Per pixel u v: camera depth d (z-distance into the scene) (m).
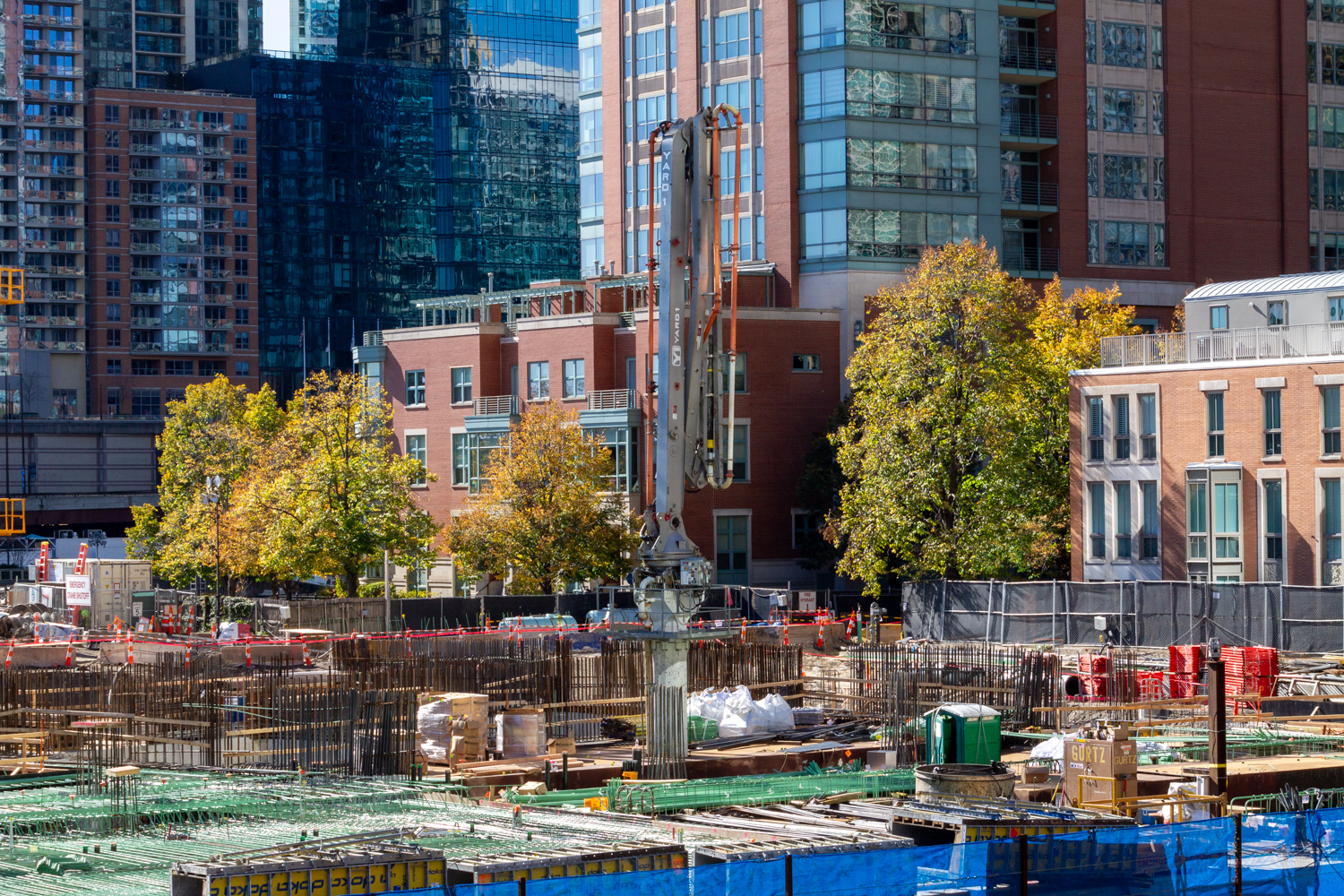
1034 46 110.75
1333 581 66.94
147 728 39.66
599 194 117.38
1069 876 21.25
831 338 102.19
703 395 34.19
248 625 73.75
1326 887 22.62
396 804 28.59
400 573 107.94
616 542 85.62
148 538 114.31
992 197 106.88
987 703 43.84
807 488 98.31
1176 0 112.62
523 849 22.78
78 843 24.42
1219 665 29.61
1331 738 37.19
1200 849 22.42
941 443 76.44
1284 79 115.31
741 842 23.88
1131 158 111.69
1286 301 75.50
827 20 103.88
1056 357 80.88
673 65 111.44
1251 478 69.75
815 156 104.38
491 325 108.06
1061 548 81.50
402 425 112.00
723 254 108.62
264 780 32.38
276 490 87.25
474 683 44.75
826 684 50.28
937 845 22.34
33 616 76.75
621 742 42.88
